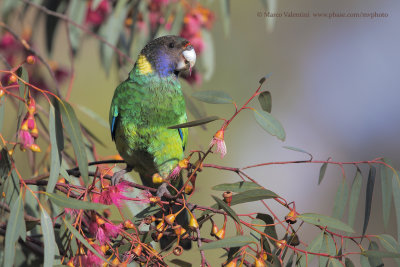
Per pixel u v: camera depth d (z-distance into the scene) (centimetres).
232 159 1847
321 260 539
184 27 925
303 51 2094
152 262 517
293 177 2059
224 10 949
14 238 492
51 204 718
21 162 1101
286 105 2134
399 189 586
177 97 762
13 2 953
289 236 542
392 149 2180
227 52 1781
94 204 484
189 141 1622
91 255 493
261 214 541
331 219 521
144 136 737
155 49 768
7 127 1302
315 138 2147
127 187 543
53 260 491
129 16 963
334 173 2141
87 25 966
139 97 743
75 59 964
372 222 1766
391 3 2281
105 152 1449
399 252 555
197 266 1122
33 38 973
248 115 1811
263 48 1895
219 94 521
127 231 540
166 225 535
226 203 530
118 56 995
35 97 920
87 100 1527
